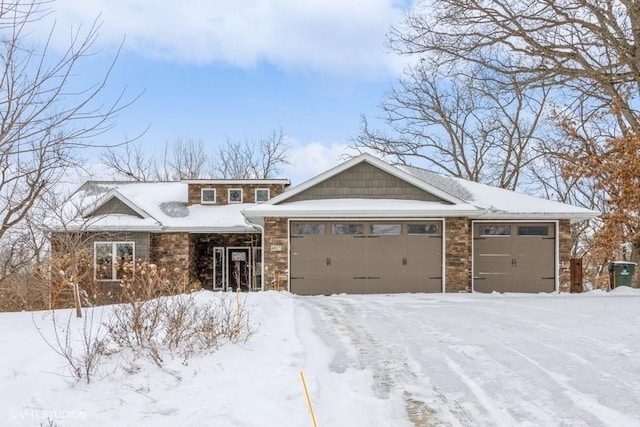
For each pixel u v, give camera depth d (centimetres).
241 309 829
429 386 529
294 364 574
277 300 1186
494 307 1102
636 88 1902
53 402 438
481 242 1677
